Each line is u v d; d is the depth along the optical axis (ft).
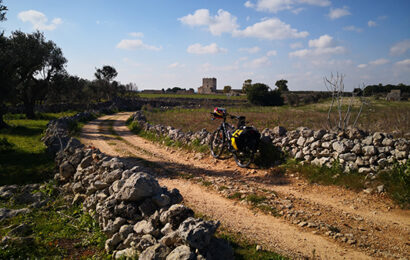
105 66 224.94
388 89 225.35
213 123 67.36
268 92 195.42
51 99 111.55
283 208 16.90
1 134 59.72
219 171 26.76
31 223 15.83
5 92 63.00
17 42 80.33
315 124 52.34
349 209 16.52
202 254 9.35
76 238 13.96
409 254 11.70
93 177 19.65
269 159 26.07
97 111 139.74
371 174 19.39
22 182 26.30
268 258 11.24
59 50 101.76
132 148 43.83
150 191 13.55
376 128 38.78
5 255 11.86
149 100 216.13
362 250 12.14
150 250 9.98
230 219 15.62
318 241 12.98
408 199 16.42
